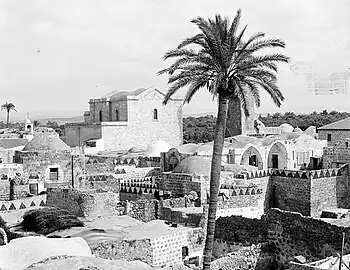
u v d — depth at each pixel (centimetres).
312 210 6278
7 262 2280
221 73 3102
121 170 7244
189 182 5566
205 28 3141
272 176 6662
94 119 11300
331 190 6531
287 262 3641
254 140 9056
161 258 3709
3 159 8056
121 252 3428
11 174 6731
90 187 5978
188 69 3222
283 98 3291
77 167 7200
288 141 9050
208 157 6294
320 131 9775
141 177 7038
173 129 10969
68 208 5134
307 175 6297
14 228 4472
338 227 3359
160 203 5062
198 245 4056
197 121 18962
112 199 5100
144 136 10669
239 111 10619
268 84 3238
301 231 3575
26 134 13625
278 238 3712
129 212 5062
